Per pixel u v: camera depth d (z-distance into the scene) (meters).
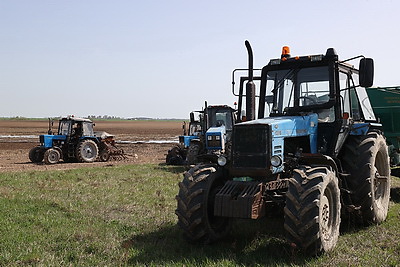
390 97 9.70
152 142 36.50
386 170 7.59
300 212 5.20
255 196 5.43
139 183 12.16
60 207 8.59
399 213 7.93
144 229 6.92
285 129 5.94
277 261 5.29
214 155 6.43
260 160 5.64
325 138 6.73
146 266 5.17
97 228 6.91
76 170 15.72
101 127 85.25
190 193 5.85
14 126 76.88
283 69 7.14
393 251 5.64
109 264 5.23
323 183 5.36
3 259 5.37
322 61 6.79
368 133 7.22
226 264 5.12
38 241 6.18
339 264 5.11
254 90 6.82
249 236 6.39
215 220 6.12
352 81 7.43
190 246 5.93
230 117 15.97
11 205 8.73
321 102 6.76
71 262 5.31
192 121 19.06
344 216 6.99
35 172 15.06
